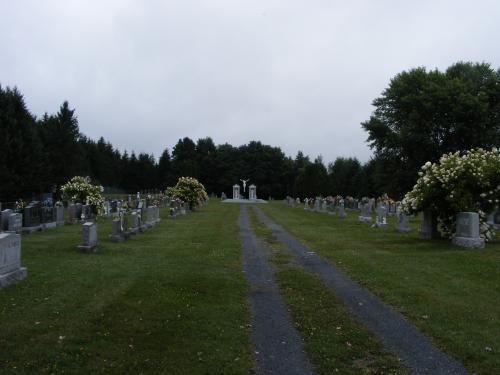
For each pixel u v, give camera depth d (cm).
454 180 1752
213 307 926
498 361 660
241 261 1476
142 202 4288
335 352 698
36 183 4869
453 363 661
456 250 1603
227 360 660
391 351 707
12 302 901
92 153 9969
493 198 1764
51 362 631
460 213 1712
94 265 1315
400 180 5072
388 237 2141
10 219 2069
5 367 612
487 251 1548
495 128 4688
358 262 1427
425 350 710
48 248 1639
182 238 2080
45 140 6519
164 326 794
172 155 11712
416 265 1355
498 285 1090
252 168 11125
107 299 946
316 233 2364
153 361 647
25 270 1111
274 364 655
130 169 10762
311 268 1365
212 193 10888
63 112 6919
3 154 4491
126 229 2073
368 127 5162
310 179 7688
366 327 819
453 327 802
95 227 1642
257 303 978
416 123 4703
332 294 1052
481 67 4984
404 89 5047
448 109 4575
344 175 8131
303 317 874
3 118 4700
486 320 838
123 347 694
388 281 1151
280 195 11231
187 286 1090
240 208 5247
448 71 5219
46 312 845
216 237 2134
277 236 2214
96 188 3097
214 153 11462
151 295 992
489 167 1762
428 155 4906
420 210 1861
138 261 1417
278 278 1222
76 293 984
